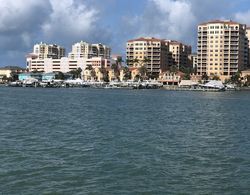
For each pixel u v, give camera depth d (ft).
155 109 373.81
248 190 104.42
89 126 226.58
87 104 430.61
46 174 115.55
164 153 148.97
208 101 541.75
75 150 150.92
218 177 116.06
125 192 100.99
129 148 157.07
